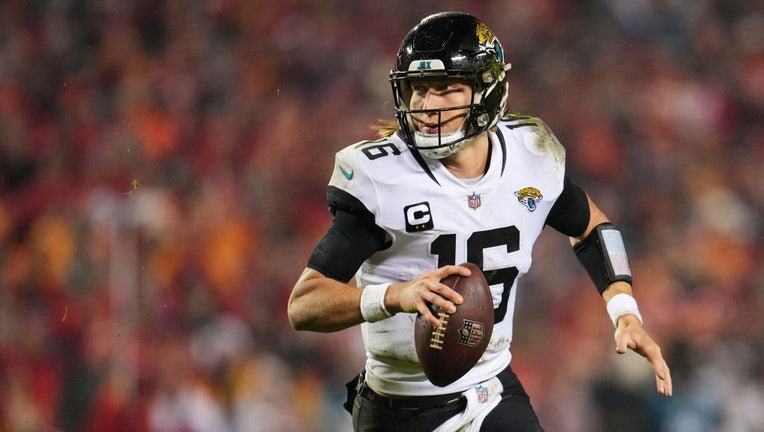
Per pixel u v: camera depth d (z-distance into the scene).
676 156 37.56
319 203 33.38
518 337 29.78
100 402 25.45
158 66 37.56
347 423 26.98
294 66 37.91
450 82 9.84
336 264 9.86
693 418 27.86
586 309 30.08
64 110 36.28
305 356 27.75
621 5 41.19
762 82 40.81
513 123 10.61
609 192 36.16
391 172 9.93
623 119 38.41
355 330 27.88
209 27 38.69
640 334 10.16
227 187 32.81
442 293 8.98
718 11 42.38
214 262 29.70
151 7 38.72
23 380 25.98
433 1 40.06
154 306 27.83
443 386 9.59
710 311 31.91
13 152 34.06
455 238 10.00
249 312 28.89
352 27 38.97
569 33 40.62
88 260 28.44
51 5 38.72
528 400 10.78
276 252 30.97
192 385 25.94
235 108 36.34
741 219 35.91
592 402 27.77
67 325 27.00
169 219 30.20
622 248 11.09
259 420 26.08
